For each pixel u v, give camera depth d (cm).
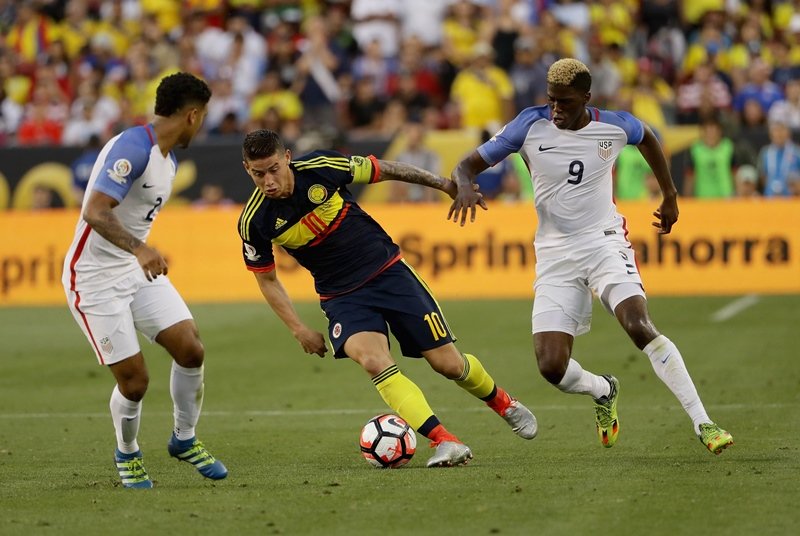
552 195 2531
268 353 4403
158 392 3719
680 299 5416
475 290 5616
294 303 5634
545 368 2514
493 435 2891
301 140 6028
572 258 2534
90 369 4191
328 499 2105
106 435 3031
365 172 2428
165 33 7731
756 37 7369
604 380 2586
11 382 3953
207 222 5816
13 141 7169
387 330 2448
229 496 2167
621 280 2484
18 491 2267
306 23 7481
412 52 7006
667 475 2258
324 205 2395
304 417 3244
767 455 2467
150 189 2236
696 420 2388
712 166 5925
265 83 6900
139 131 2214
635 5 7619
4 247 5856
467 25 7462
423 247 5638
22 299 5844
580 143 2497
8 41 7906
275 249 5725
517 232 5591
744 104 6744
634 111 6712
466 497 2088
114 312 2267
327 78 6962
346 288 2448
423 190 5988
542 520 1906
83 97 7056
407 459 2458
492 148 2516
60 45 7506
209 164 6106
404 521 1922
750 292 5506
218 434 3003
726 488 2117
